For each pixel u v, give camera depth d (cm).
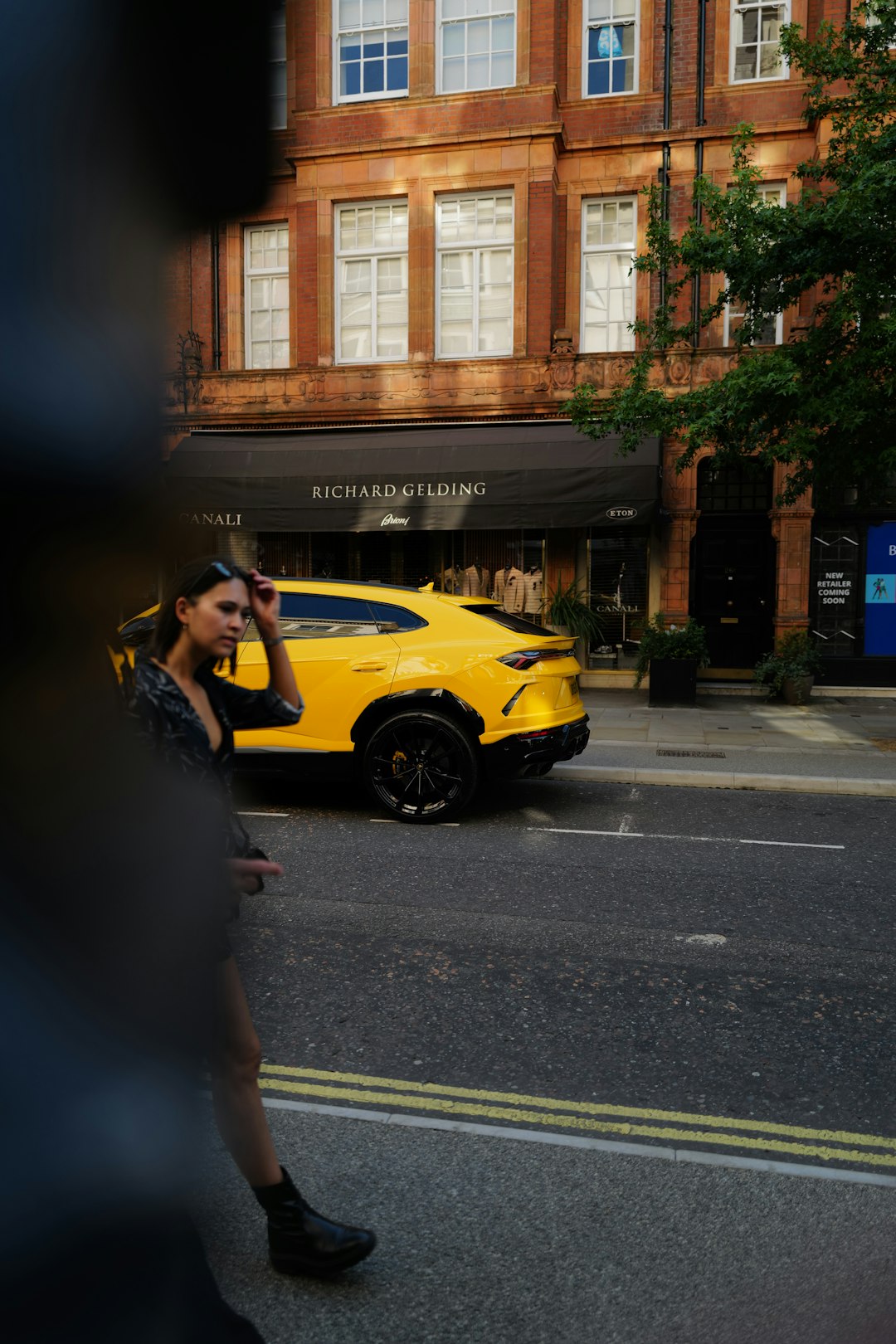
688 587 1538
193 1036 147
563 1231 261
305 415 1633
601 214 1598
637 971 452
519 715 731
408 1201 273
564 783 934
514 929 508
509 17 1576
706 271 1118
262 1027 387
